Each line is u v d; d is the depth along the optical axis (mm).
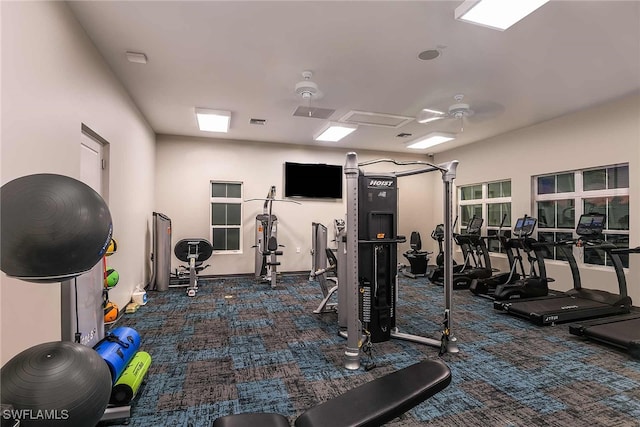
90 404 1280
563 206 5770
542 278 5250
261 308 4820
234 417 1300
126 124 4434
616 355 3201
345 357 2951
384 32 3092
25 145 2061
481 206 7527
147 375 2775
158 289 5895
